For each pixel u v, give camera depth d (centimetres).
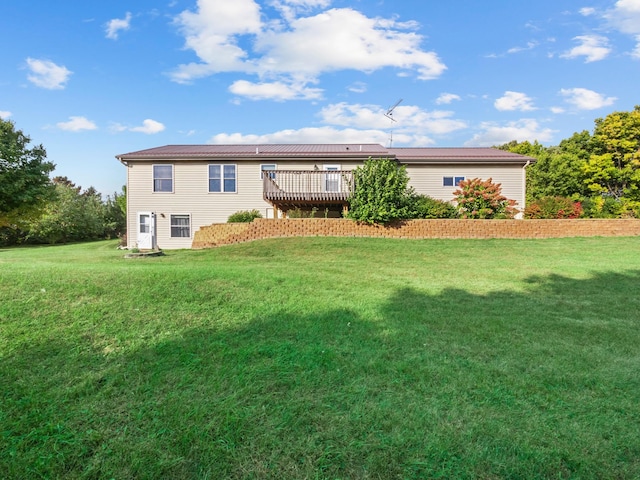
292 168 1725
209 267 736
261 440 204
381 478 178
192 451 194
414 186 1767
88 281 509
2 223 2198
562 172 2739
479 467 186
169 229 1725
